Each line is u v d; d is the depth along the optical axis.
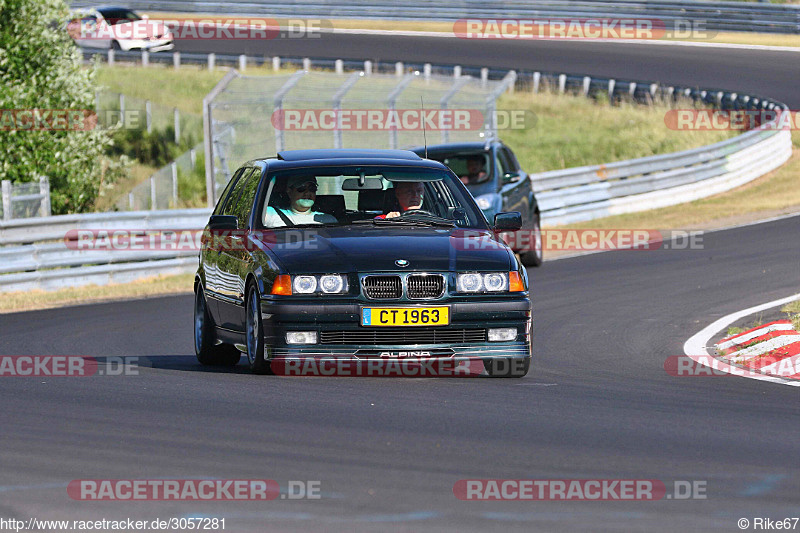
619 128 129.50
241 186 34.88
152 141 124.56
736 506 17.89
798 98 129.88
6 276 59.50
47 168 97.94
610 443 22.38
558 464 20.55
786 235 70.00
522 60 150.25
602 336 40.03
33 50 98.56
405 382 29.70
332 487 18.86
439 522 16.92
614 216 85.62
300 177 32.69
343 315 28.88
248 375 31.05
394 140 88.88
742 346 36.56
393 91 89.00
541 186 79.62
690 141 123.75
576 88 140.75
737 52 156.62
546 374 31.88
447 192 33.12
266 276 29.52
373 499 18.16
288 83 88.69
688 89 131.75
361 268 29.08
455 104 91.69
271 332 29.08
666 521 17.08
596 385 29.86
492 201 58.56
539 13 167.00
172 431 23.42
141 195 106.44
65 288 61.84
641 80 141.25
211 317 34.91
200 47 165.25
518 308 29.56
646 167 88.88
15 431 23.59
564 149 124.88
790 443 22.52
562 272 59.44
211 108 84.50
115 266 64.12
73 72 101.44
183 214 69.75
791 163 110.06
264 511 17.53
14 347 39.25
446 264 29.41
